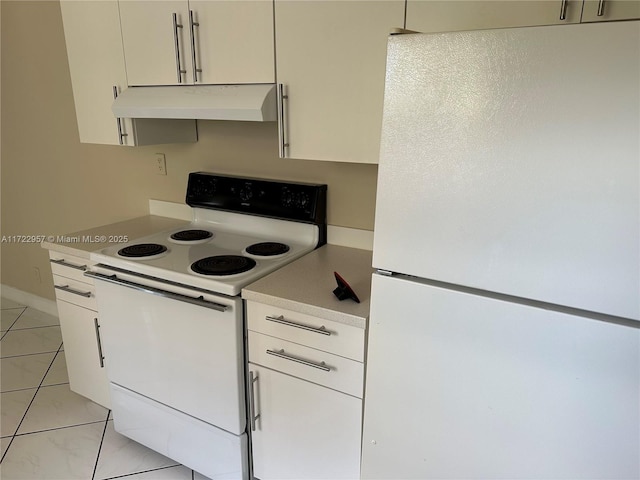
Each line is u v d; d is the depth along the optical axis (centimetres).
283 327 154
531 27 86
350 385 146
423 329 112
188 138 228
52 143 288
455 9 130
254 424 172
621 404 94
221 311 159
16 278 346
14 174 315
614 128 83
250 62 167
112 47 198
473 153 96
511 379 104
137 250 193
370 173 191
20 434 217
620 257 87
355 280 166
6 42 282
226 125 220
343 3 146
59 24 255
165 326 176
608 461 98
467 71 94
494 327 103
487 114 93
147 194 260
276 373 161
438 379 114
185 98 178
